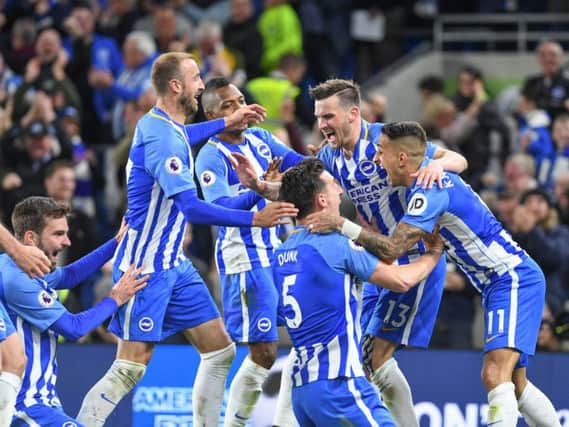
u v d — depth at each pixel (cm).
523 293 2433
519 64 5247
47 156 3897
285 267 2242
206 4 5125
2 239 2280
